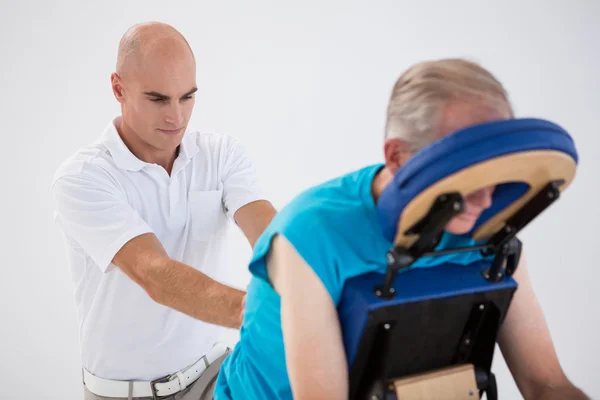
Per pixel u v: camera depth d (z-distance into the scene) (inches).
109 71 112.9
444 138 28.8
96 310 69.0
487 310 37.6
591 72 117.6
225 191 73.2
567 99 117.7
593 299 106.4
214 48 116.7
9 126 113.6
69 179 65.7
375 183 36.1
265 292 39.1
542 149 29.1
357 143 118.0
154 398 70.1
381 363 36.3
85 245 65.0
